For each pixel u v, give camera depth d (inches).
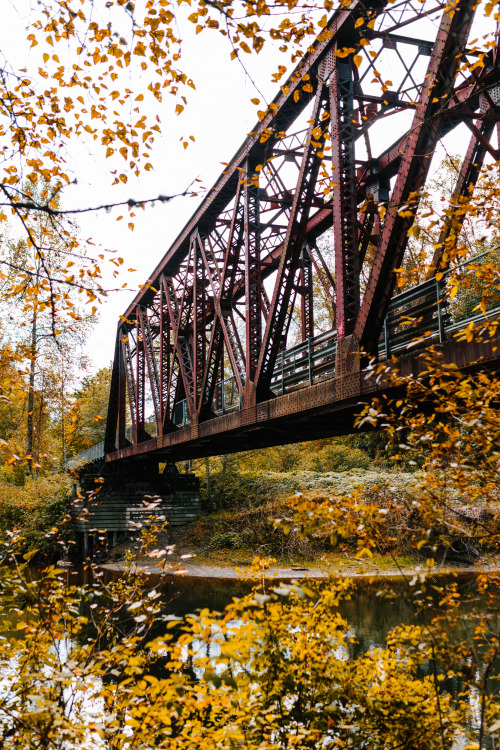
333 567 684.7
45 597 164.7
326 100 369.4
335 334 352.5
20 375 213.3
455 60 248.8
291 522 136.6
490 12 143.2
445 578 509.0
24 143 148.4
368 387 297.7
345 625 143.4
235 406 594.6
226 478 1093.1
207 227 681.6
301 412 373.7
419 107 262.5
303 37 139.2
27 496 941.2
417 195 139.3
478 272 148.6
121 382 1101.7
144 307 949.8
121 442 1055.0
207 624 113.9
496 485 141.6
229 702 125.4
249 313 480.1
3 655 161.9
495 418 132.0
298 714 134.0
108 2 128.1
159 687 120.5
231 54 131.3
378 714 136.0
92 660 158.4
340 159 337.1
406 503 150.0
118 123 148.6
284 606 139.2
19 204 128.1
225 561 796.0
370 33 328.5
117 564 844.0
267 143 492.1
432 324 268.8
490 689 220.2
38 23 132.8
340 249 331.3
